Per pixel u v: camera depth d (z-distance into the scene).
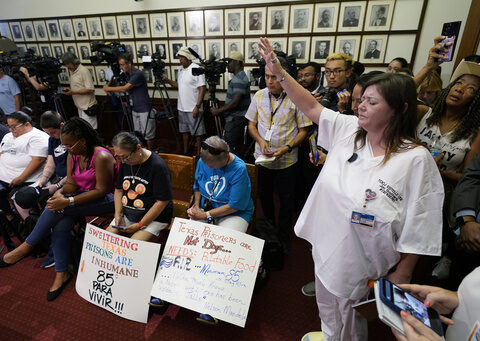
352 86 2.06
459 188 1.23
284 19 3.21
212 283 1.47
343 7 2.97
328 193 0.96
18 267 2.06
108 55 3.24
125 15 3.82
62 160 2.15
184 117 3.72
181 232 1.59
